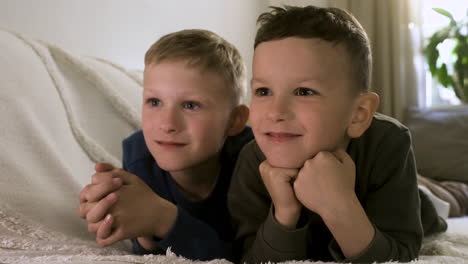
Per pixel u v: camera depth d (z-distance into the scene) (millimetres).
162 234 728
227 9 2375
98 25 1652
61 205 785
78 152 1008
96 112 1148
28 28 1393
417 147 2227
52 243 678
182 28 2084
